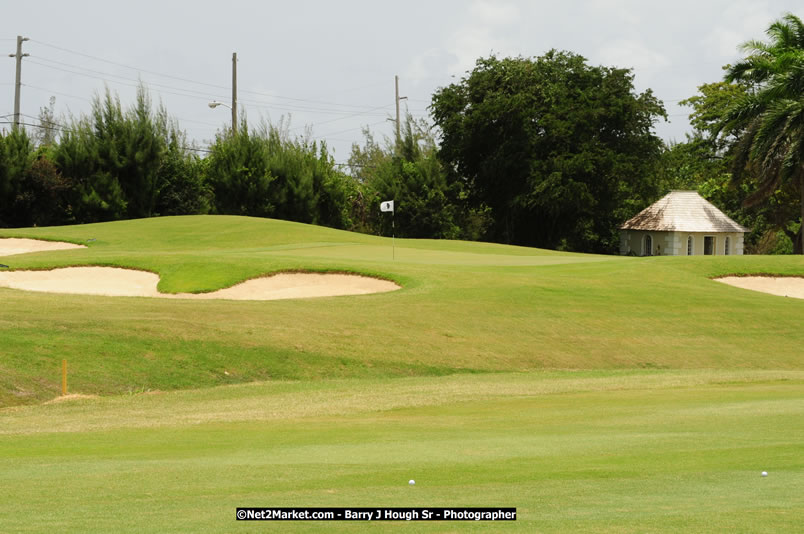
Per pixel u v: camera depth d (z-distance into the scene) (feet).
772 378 108.99
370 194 442.09
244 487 41.04
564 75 416.05
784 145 278.05
